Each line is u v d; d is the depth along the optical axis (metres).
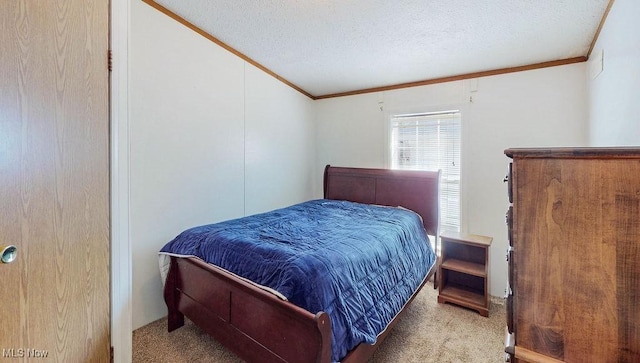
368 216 2.74
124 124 1.52
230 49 2.89
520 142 2.76
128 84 1.53
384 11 2.12
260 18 2.37
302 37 2.60
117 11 1.46
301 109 3.91
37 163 1.16
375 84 3.56
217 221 2.83
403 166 3.49
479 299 2.55
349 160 3.89
